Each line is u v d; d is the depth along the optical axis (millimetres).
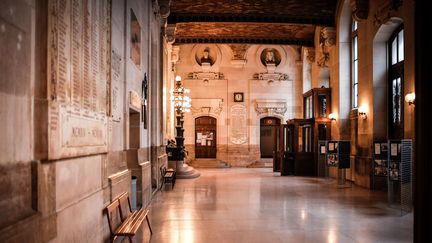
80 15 4379
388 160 9852
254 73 25156
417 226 1796
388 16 12258
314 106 18219
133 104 8289
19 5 2996
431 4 1753
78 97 4273
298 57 25141
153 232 7031
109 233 5605
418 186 1793
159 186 13242
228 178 17266
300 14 17594
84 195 4469
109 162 6016
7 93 2795
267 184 14906
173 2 16938
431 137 1753
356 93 16406
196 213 8906
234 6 17266
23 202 3049
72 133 4035
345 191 12883
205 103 24844
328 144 14922
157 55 12961
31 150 3211
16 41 2943
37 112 3322
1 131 2699
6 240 2566
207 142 24984
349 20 16844
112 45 6328
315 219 8258
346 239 6582
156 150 12703
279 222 7941
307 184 14914
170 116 20094
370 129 13773
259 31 20797
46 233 3297
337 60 17281
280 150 19047
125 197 6582
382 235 6871
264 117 25281
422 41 1780
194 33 20844
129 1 7844
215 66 25000
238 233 6980
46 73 3375
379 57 13586
